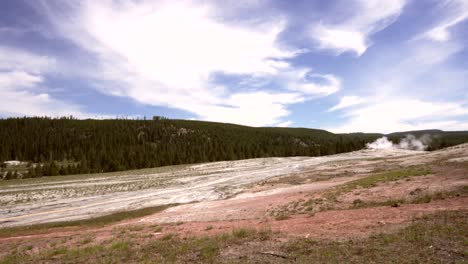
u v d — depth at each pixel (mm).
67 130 161500
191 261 11773
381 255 10062
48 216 31078
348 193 21750
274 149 125812
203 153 117250
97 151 126938
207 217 23422
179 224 21422
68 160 134000
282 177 42844
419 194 18547
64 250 15656
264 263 10672
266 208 22844
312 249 11508
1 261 14602
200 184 47125
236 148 125875
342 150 114312
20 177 88625
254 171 57281
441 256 9414
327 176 39531
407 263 9227
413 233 11773
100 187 49062
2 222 29281
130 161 103500
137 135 163500
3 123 158500
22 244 19047
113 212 31672
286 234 14328
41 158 129625
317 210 19859
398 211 16047
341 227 14461
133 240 16703
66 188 48875
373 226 13859
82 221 27750
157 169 77312
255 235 14602
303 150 120500
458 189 17844
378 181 23453
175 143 146875
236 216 22359
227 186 42000
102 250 14938
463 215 13258
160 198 37625
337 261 10008
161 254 13141
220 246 13258
